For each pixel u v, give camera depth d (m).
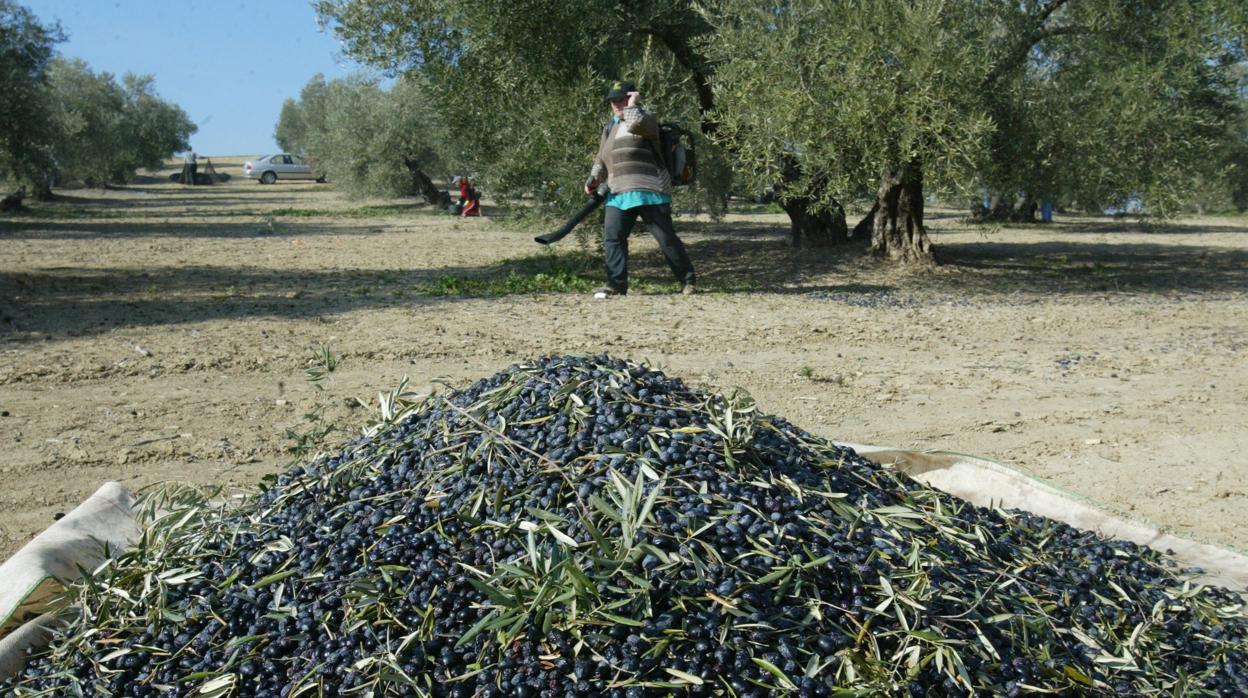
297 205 35.31
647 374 3.58
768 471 3.09
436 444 3.27
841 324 9.52
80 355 7.64
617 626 2.42
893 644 2.49
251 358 7.51
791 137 11.16
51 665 2.74
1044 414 6.23
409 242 20.05
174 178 61.34
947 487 4.25
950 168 10.51
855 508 3.04
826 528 2.87
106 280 12.87
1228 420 6.16
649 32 13.38
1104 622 2.84
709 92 14.13
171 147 54.25
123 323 9.20
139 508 3.83
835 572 2.66
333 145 35.22
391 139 33.44
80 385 6.76
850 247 15.87
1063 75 11.88
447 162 31.86
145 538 3.17
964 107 10.73
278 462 5.11
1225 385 7.11
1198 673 2.70
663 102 12.66
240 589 2.80
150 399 6.37
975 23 11.38
